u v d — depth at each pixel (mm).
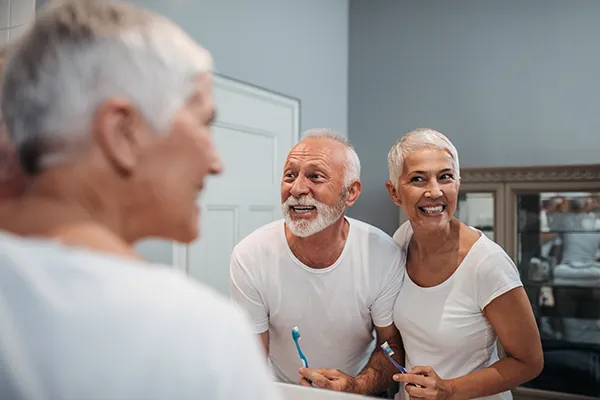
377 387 1307
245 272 1342
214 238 2148
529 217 2430
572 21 2611
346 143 1330
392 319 1353
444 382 1121
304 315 1336
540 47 2682
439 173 1161
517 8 2740
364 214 3113
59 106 358
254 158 2395
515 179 2387
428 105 2959
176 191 396
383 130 3078
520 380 1160
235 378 337
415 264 1293
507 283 1146
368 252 1334
